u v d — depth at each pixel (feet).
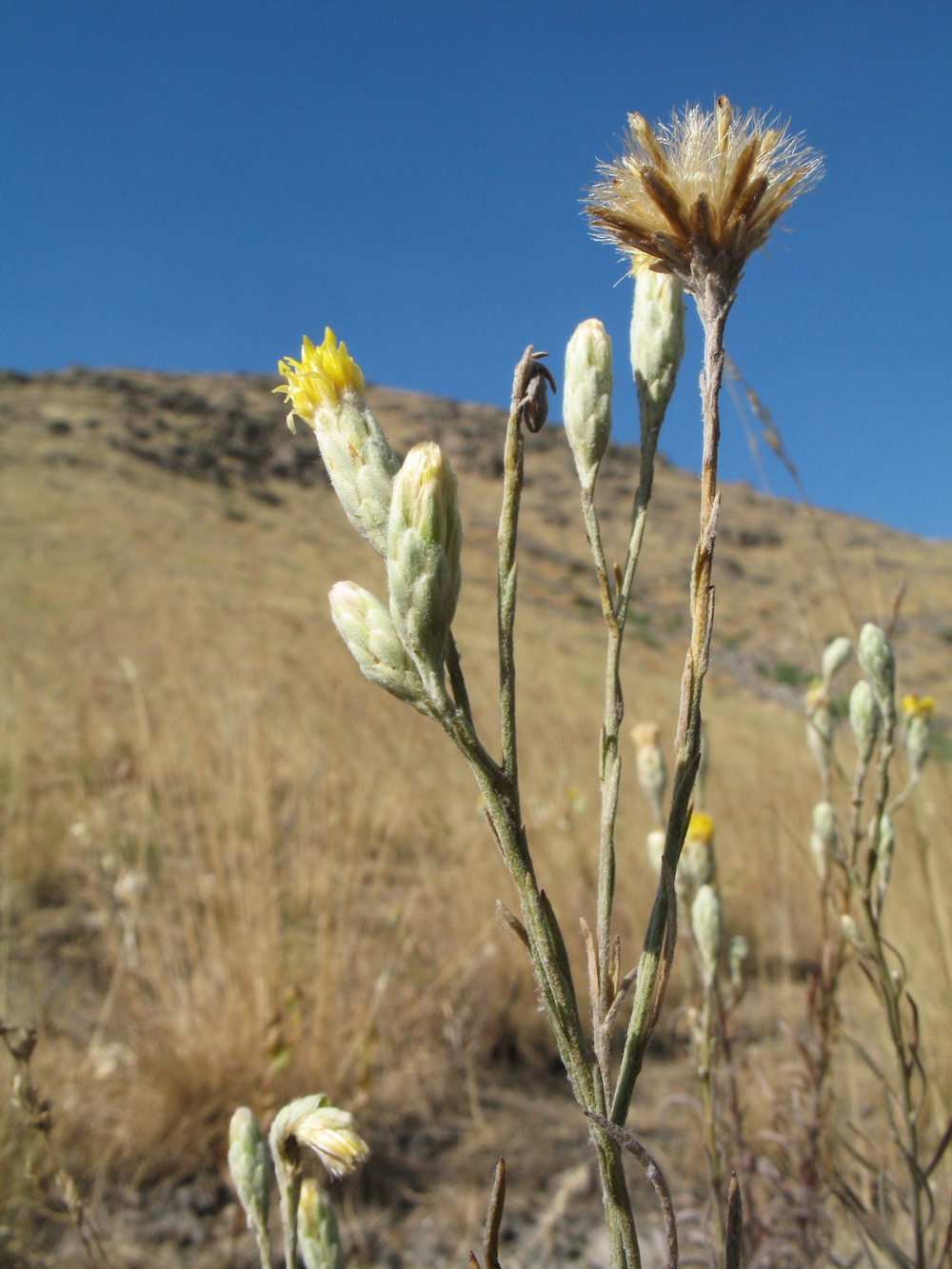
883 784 4.57
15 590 48.67
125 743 19.07
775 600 148.66
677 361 2.63
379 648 1.97
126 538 85.35
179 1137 9.74
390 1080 11.50
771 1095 6.67
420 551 1.88
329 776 13.82
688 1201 6.98
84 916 13.93
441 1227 9.74
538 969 1.91
